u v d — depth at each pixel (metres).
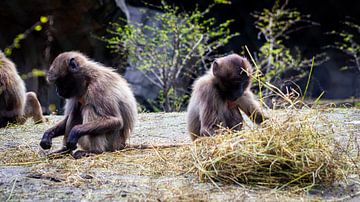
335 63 34.59
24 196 6.65
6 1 22.91
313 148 7.23
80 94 10.26
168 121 14.99
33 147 11.02
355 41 34.06
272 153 7.14
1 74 14.91
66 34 24.17
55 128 10.55
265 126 7.59
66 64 10.20
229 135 7.65
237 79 10.22
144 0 31.41
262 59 28.34
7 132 13.48
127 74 27.81
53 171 7.96
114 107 10.12
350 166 7.62
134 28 25.89
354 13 33.81
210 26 32.47
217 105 10.38
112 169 8.22
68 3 23.25
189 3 32.81
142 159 8.87
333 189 6.91
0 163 9.05
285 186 6.97
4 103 14.95
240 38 33.22
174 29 23.88
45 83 25.11
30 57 24.50
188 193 6.57
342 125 12.02
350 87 33.94
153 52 24.44
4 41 24.11
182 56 24.67
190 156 7.93
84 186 7.11
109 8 23.97
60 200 6.46
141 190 6.85
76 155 9.70
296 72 31.17
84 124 9.79
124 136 10.57
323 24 34.41
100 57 25.41
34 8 23.23
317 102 8.77
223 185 7.06
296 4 33.78
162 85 25.31
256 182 7.09
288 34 34.00
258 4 33.00
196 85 10.79
